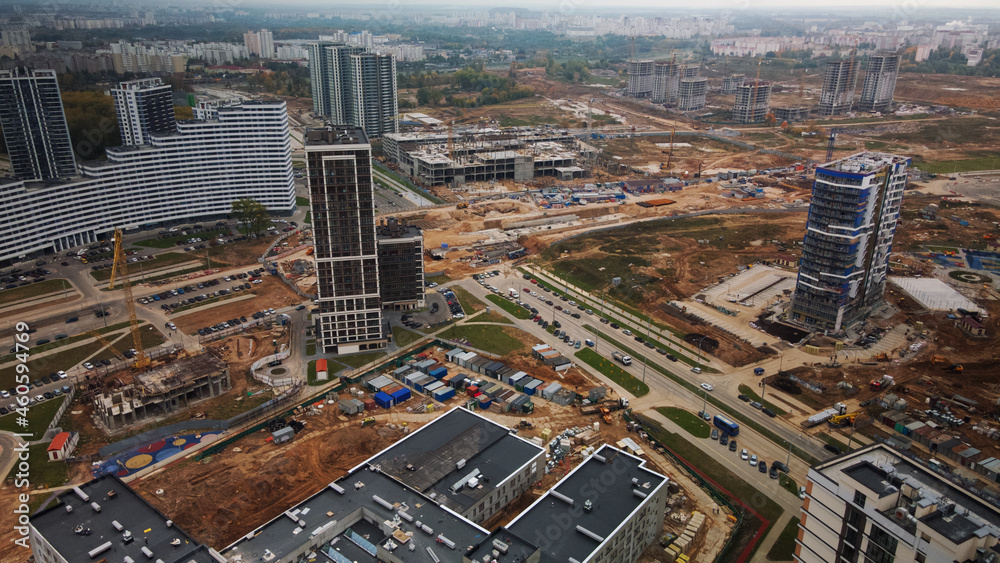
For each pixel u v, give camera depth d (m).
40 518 142.00
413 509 152.00
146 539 136.00
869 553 115.56
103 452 197.75
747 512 175.50
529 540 142.38
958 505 111.69
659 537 165.25
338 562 142.00
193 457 197.38
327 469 192.62
